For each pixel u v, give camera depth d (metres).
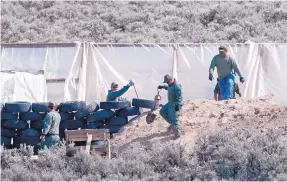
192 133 39.69
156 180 33.06
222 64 48.31
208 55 56.09
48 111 43.19
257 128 39.38
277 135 37.06
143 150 38.00
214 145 36.34
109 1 93.38
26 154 38.59
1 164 36.34
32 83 50.41
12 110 43.16
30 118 43.38
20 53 56.06
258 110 41.41
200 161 35.84
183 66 56.03
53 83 55.31
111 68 55.75
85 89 55.38
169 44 55.97
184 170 34.41
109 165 35.22
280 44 56.91
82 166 35.44
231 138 36.94
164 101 55.38
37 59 55.88
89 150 37.94
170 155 35.91
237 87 49.81
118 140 41.09
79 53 55.53
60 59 55.75
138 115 44.50
